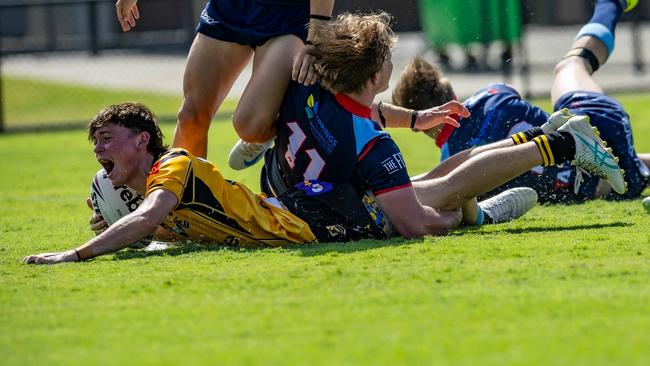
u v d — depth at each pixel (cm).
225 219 1434
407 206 1458
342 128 1448
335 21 1481
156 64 6900
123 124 1445
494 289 1099
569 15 7119
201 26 1692
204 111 1712
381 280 1166
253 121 1559
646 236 1407
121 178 1458
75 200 2397
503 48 4344
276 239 1445
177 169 1401
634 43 5516
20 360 909
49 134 4412
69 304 1119
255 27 1620
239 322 1008
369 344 911
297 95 1491
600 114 1862
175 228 1457
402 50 6119
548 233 1474
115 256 1422
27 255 1537
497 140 1817
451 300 1058
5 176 2970
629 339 898
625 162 1858
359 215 1458
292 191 1485
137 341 958
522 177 1845
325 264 1277
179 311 1064
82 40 7612
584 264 1214
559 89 1970
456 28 4216
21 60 7525
